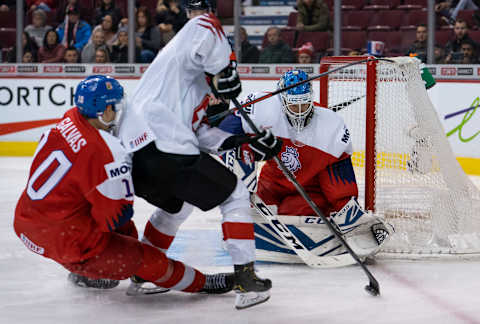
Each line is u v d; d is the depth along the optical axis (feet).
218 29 33.22
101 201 30.35
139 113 31.76
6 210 63.62
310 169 43.32
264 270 41.96
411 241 46.83
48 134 31.32
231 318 32.42
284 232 41.78
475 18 96.02
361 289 37.65
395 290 37.55
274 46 103.14
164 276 33.42
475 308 34.24
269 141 34.42
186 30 32.96
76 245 31.40
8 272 41.47
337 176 43.06
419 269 42.27
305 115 41.65
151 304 34.81
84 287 37.91
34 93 109.70
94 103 30.53
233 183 32.68
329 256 41.83
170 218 35.55
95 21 108.06
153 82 32.60
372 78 48.29
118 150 30.40
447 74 92.12
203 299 35.70
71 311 33.60
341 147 42.57
